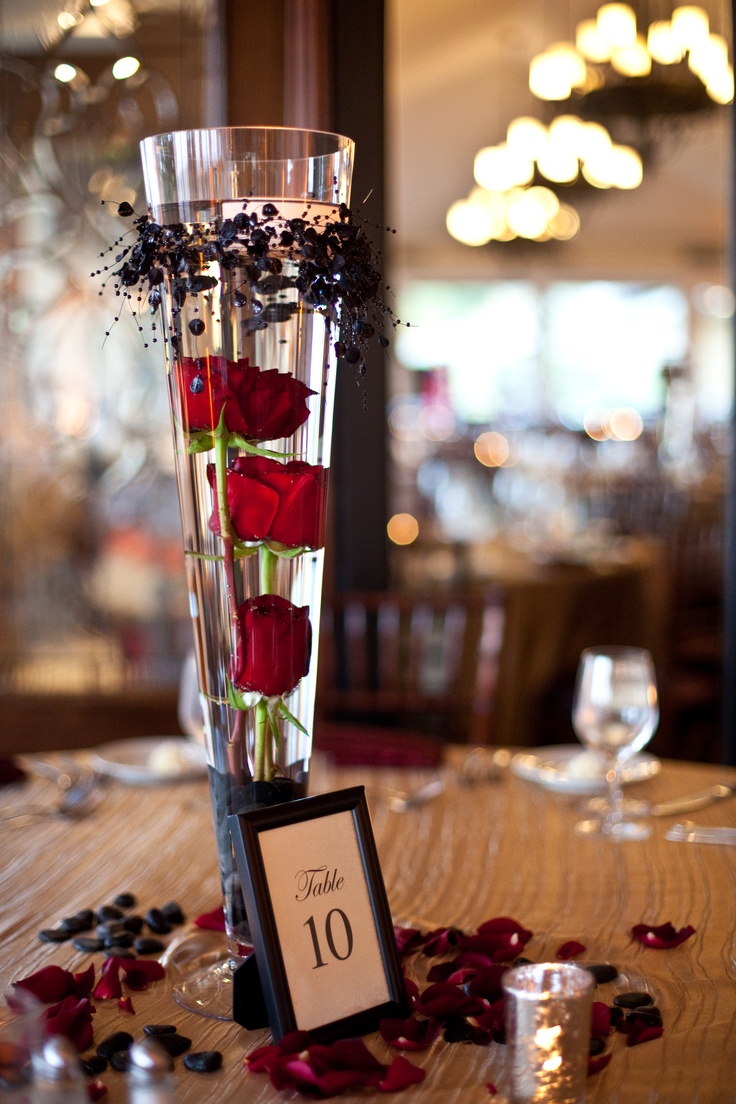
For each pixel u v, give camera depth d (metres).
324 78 2.22
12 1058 0.55
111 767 1.42
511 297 11.55
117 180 2.56
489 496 5.32
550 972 0.70
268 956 0.75
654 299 11.54
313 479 0.80
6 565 2.73
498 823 1.25
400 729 2.44
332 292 0.77
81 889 1.08
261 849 0.77
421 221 10.28
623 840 1.20
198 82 2.45
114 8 2.46
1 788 1.39
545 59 4.41
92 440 2.71
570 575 3.36
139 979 0.87
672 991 0.85
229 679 0.82
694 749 3.69
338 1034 0.76
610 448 7.99
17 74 2.53
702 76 3.92
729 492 2.29
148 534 2.73
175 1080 0.72
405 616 2.92
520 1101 0.66
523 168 5.84
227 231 0.76
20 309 2.66
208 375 0.78
